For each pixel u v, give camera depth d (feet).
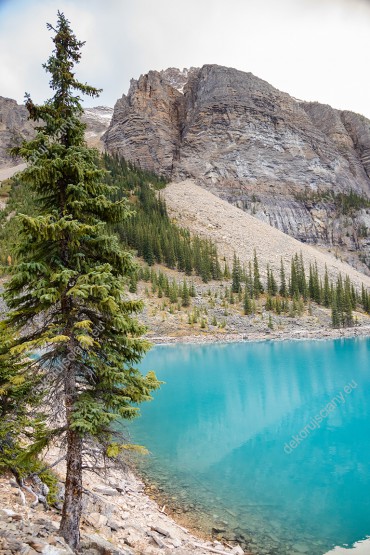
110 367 27.91
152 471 62.49
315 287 385.50
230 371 160.45
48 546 22.39
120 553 29.76
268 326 297.33
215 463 66.69
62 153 28.68
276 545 41.45
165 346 241.35
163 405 109.19
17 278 25.71
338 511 49.52
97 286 25.39
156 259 412.57
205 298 341.82
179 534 41.29
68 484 27.71
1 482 35.91
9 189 417.28
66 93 28.99
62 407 27.40
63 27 28.48
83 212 30.04
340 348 221.46
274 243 526.57
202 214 563.07
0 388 30.81
